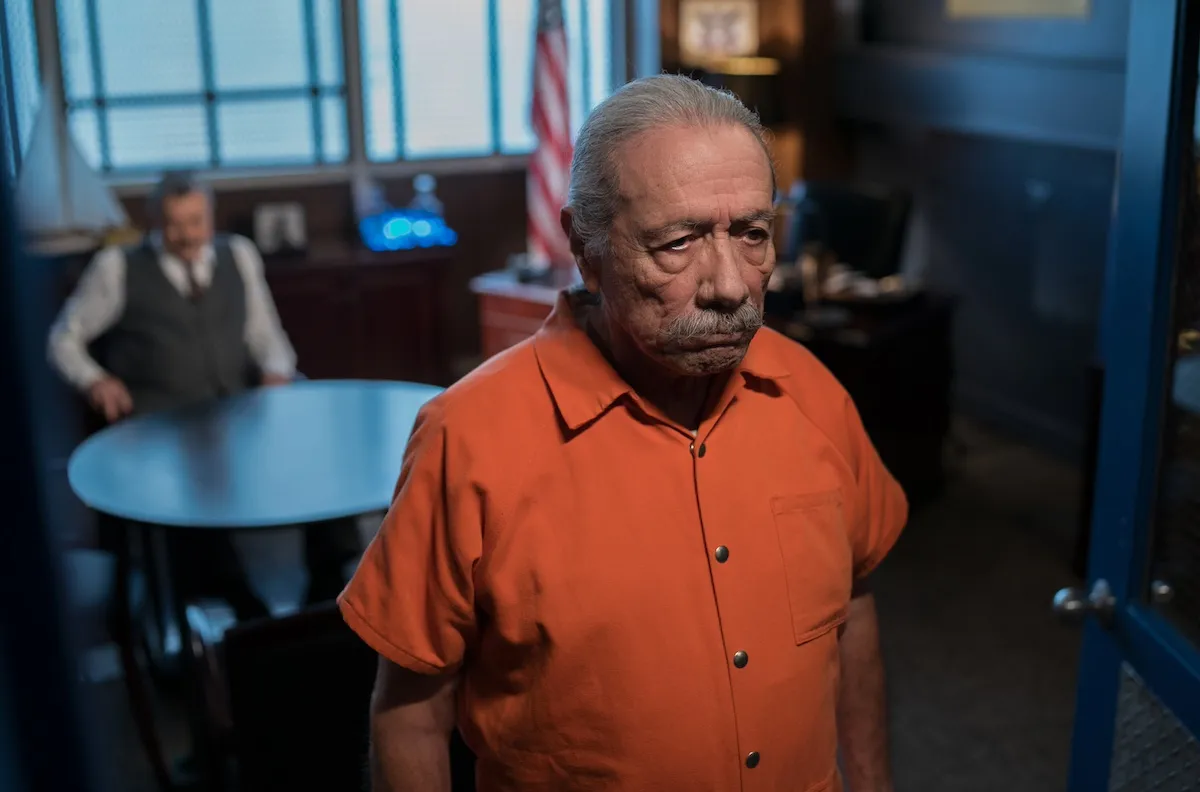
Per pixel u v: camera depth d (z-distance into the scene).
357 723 1.87
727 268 0.97
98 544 2.76
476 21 6.05
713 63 6.07
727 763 1.08
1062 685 3.20
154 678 3.14
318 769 1.87
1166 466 1.52
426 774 1.12
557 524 1.05
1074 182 4.68
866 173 6.18
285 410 3.22
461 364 6.29
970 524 4.28
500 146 6.21
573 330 1.11
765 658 1.10
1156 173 1.47
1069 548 4.06
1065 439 4.89
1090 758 1.69
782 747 1.12
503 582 1.04
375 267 5.56
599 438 1.07
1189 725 1.39
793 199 4.78
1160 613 1.52
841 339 4.08
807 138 6.24
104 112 5.50
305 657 1.82
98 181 4.24
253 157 5.80
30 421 0.27
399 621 1.07
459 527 1.04
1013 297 5.13
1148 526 1.54
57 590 0.27
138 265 3.54
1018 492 4.57
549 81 4.73
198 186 3.57
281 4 5.69
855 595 1.28
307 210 5.84
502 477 1.04
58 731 0.28
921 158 5.67
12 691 0.27
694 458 1.10
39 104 4.03
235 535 3.83
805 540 1.14
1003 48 4.99
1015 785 2.74
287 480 2.71
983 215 5.27
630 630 1.05
